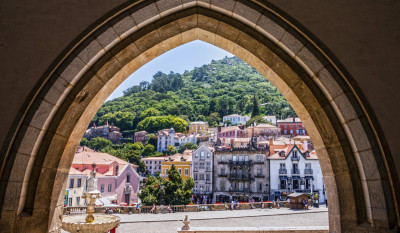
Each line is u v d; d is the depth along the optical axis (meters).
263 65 3.58
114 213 18.98
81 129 3.50
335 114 3.18
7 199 2.79
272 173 42.62
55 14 3.05
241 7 3.16
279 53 3.27
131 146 85.25
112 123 106.12
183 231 7.40
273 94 125.50
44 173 3.07
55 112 3.04
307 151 42.12
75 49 3.05
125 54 3.29
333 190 3.35
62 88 3.00
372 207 2.91
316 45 3.04
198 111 127.00
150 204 33.38
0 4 3.03
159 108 124.50
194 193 48.91
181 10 3.24
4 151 2.81
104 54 3.15
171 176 35.12
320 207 24.17
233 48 3.71
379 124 2.91
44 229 3.06
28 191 2.96
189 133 104.12
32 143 2.91
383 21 3.05
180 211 20.62
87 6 3.09
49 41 3.01
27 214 2.91
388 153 2.86
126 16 3.12
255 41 3.32
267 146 46.62
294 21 3.08
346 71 3.00
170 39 3.50
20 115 2.88
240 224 15.16
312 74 3.15
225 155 46.91
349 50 3.02
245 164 44.94
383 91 2.96
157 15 3.16
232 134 79.88
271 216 18.14
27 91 2.92
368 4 3.09
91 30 3.05
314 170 41.44
